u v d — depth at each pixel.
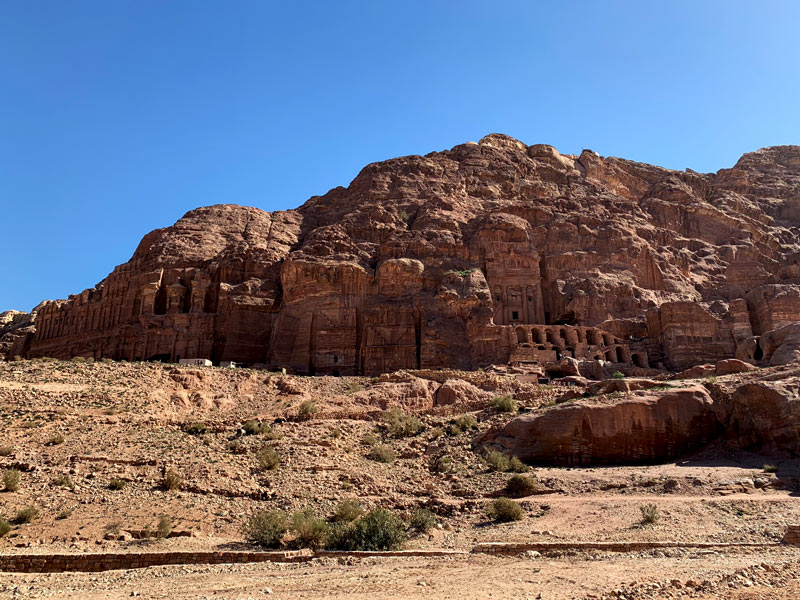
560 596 16.25
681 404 40.50
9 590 18.81
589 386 47.03
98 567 23.34
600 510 29.36
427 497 34.41
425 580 18.81
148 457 36.81
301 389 55.25
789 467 34.19
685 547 23.05
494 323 74.75
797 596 15.87
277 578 20.09
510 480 34.41
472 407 50.38
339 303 73.19
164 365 59.59
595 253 81.81
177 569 22.19
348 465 38.53
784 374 40.81
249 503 32.31
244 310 75.69
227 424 45.44
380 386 54.53
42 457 36.03
